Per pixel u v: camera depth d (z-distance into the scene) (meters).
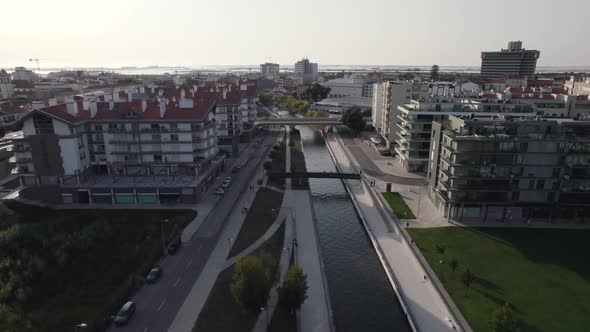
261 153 175.38
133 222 96.69
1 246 78.19
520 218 99.56
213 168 127.81
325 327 64.12
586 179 94.44
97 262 79.31
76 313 64.38
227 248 87.12
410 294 72.31
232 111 163.12
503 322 54.66
